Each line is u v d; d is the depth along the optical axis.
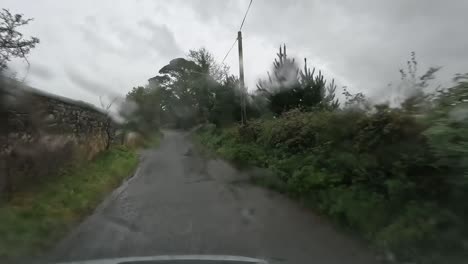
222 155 19.12
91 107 15.02
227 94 30.80
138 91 31.83
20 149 8.23
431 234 4.70
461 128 4.73
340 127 8.22
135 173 14.13
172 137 40.31
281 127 13.52
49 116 10.14
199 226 6.39
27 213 6.65
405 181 5.73
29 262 4.76
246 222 6.62
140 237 5.81
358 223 5.90
